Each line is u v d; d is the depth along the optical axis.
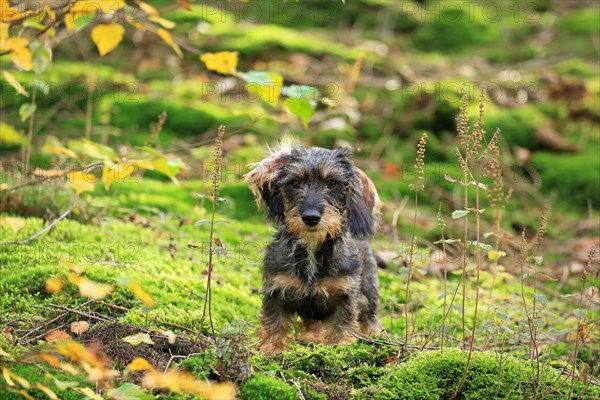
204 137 10.34
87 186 4.98
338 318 5.82
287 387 4.65
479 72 12.68
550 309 6.93
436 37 13.88
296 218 5.69
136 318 5.49
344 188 6.11
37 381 4.55
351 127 10.80
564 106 11.74
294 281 5.72
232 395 4.15
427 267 7.86
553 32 14.47
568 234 9.51
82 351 3.76
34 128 9.88
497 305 5.40
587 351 6.26
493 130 10.86
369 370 4.99
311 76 11.80
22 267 6.24
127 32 12.42
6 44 4.96
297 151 6.23
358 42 13.30
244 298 6.59
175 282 6.36
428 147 10.59
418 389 4.79
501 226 9.25
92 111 10.51
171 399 4.50
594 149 11.05
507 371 4.89
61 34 11.72
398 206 9.41
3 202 7.39
